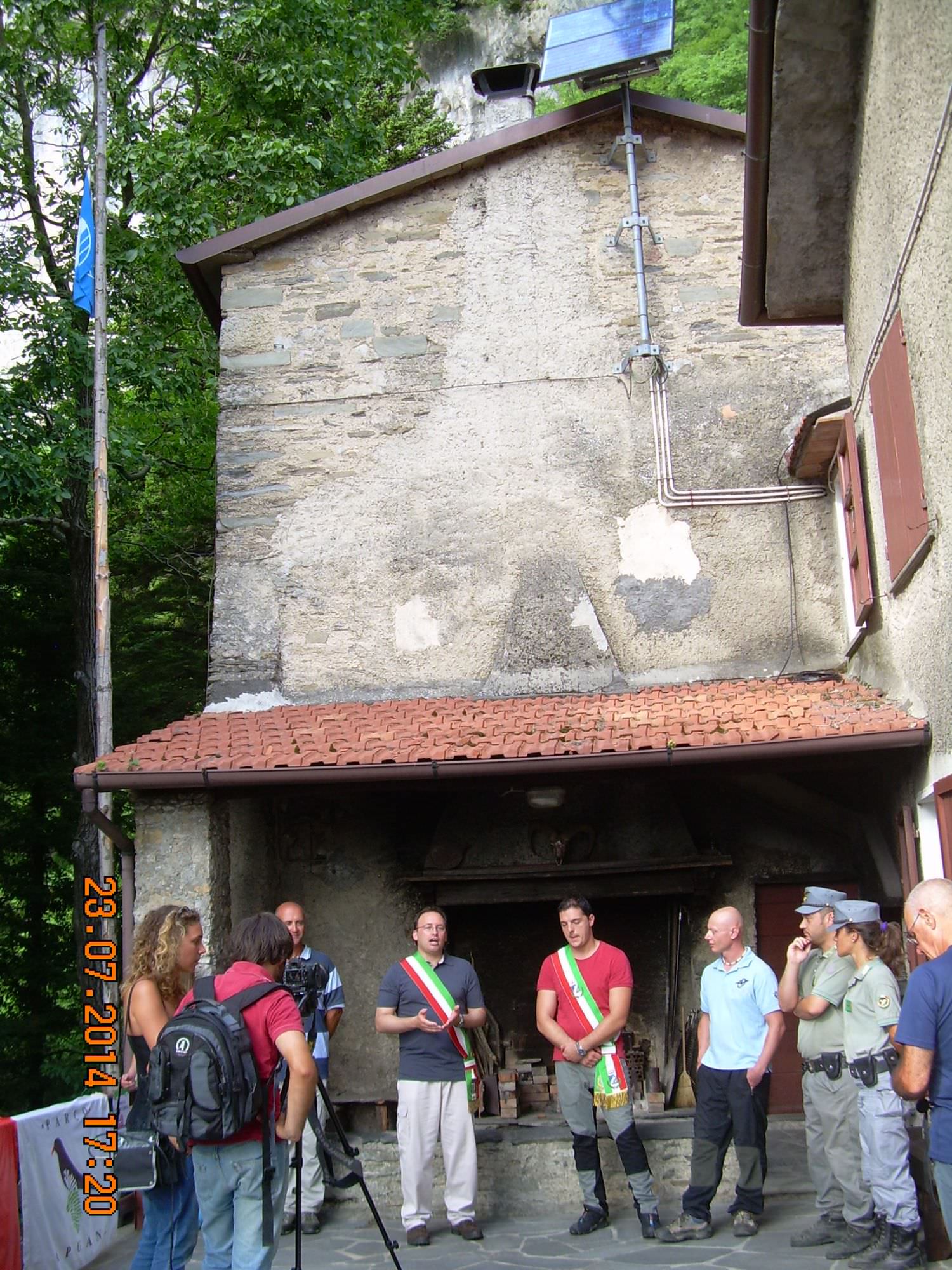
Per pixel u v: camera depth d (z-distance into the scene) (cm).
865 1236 559
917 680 695
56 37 1452
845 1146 562
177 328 1502
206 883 747
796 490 929
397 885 883
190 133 1553
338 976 716
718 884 880
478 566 937
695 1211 621
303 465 962
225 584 949
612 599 927
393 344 974
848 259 797
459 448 955
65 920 1622
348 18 1577
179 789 754
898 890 787
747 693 830
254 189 1445
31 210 1548
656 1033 855
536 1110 813
